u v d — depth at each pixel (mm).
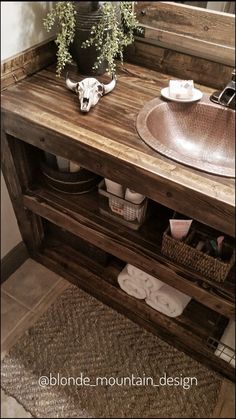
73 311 1596
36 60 1279
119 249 1281
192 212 978
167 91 1188
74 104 1158
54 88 1220
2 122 1193
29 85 1229
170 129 1192
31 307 1608
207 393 1374
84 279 1614
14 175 1364
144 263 1248
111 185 1234
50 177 1398
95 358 1449
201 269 1176
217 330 1411
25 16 1193
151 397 1354
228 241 1200
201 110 1175
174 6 1222
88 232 1325
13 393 1351
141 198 1209
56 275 1727
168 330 1469
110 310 1604
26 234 1645
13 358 1441
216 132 1188
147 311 1494
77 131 1060
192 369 1435
